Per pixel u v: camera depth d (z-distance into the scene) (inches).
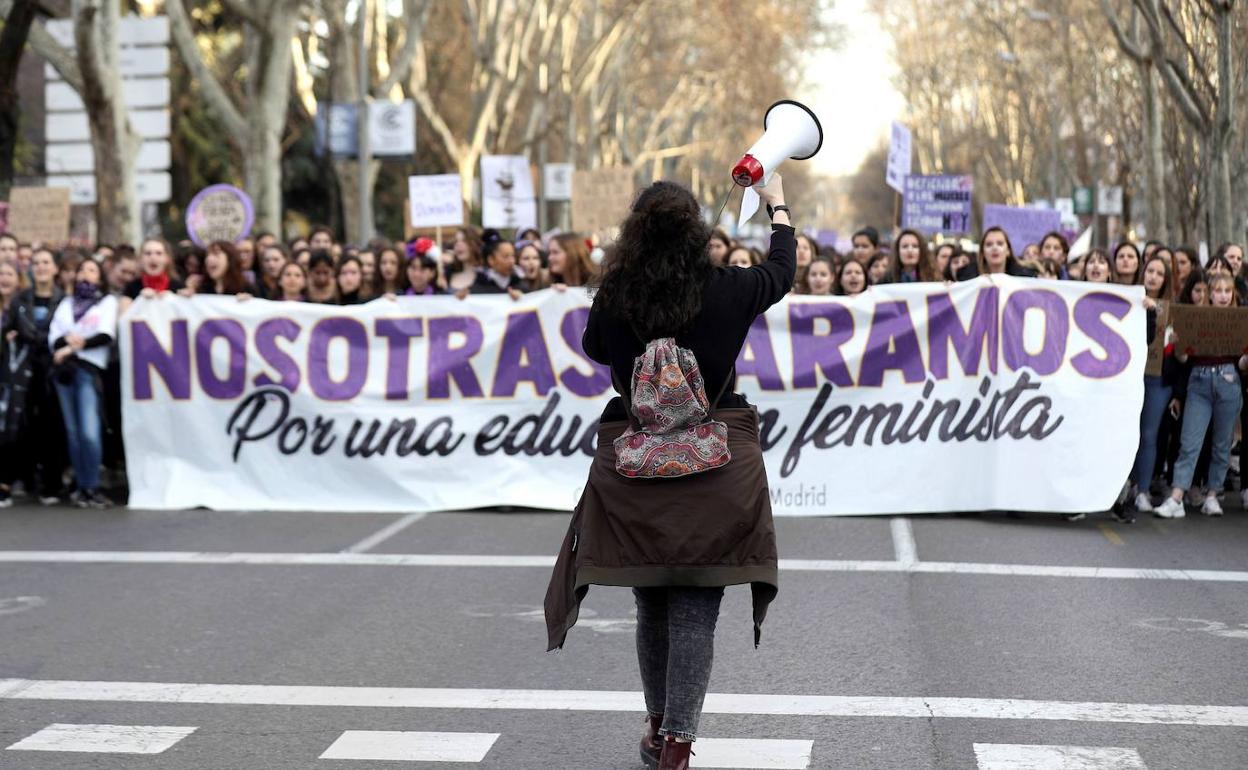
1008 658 233.1
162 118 806.5
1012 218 741.9
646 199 166.6
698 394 163.9
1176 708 205.9
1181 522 366.3
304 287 414.9
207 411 398.9
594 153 1617.9
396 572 306.8
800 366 375.2
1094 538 342.3
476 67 1253.1
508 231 1054.4
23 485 437.4
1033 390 364.8
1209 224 694.5
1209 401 371.6
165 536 353.1
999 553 322.7
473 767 184.2
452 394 390.9
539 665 232.4
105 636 253.1
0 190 704.4
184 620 264.8
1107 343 363.3
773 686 218.1
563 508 385.4
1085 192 1457.9
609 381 386.3
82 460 398.0
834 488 373.4
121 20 802.8
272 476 396.2
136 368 400.5
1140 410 360.8
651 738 179.3
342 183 1039.6
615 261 165.8
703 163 2652.6
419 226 686.5
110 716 206.8
